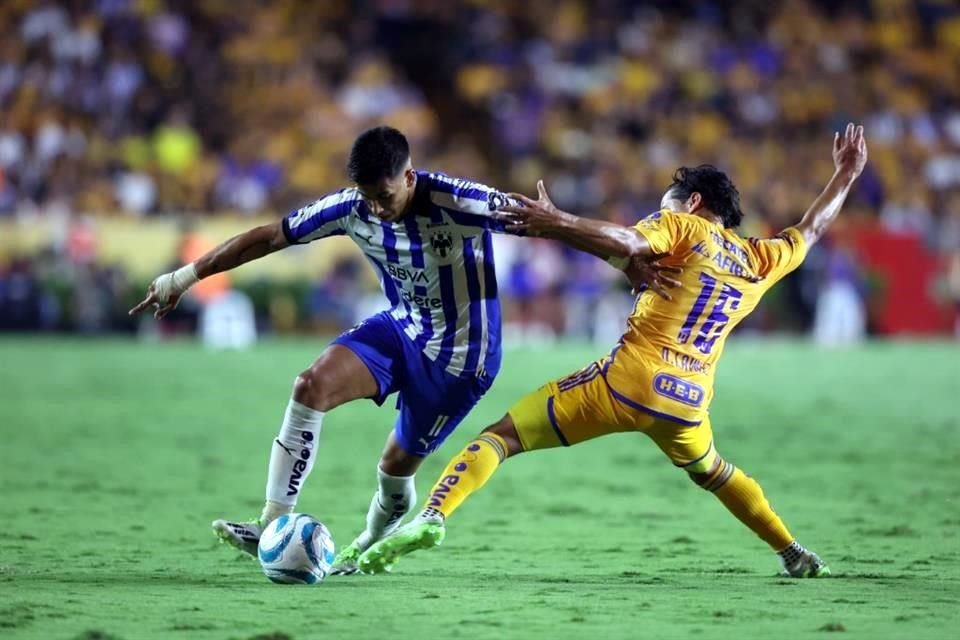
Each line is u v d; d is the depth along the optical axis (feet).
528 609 67.77
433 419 79.77
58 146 345.72
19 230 332.19
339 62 403.34
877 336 368.68
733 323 77.36
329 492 121.39
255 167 360.48
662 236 74.64
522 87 419.95
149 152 355.77
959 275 375.25
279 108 378.32
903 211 396.37
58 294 328.90
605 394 75.15
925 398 214.48
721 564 86.99
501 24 434.71
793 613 67.21
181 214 347.97
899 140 416.46
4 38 363.15
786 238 80.12
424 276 77.20
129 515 106.73
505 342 344.90
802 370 266.36
